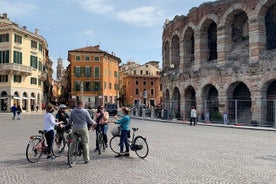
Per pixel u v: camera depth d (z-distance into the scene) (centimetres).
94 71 8500
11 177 966
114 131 1428
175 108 4331
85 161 1196
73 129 1186
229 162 1216
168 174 1014
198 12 3881
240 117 3375
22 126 2906
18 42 6372
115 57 9400
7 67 6169
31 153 1204
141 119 4412
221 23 3553
